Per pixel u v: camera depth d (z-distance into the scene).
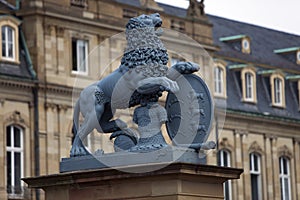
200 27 64.44
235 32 75.56
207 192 13.68
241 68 69.31
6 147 52.78
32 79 54.19
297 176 72.44
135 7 59.22
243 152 68.00
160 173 13.40
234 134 67.56
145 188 13.55
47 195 14.31
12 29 54.22
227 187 66.88
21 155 53.56
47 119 54.56
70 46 56.03
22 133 53.81
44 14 55.00
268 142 70.38
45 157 54.25
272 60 74.31
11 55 53.97
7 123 53.06
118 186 13.74
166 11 66.50
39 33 54.94
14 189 52.59
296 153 72.62
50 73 54.97
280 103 72.31
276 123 70.94
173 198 13.34
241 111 67.88
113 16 57.97
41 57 54.84
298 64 76.25
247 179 68.12
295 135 72.81
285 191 71.56
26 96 54.09
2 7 55.03
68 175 14.04
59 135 54.88
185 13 68.25
